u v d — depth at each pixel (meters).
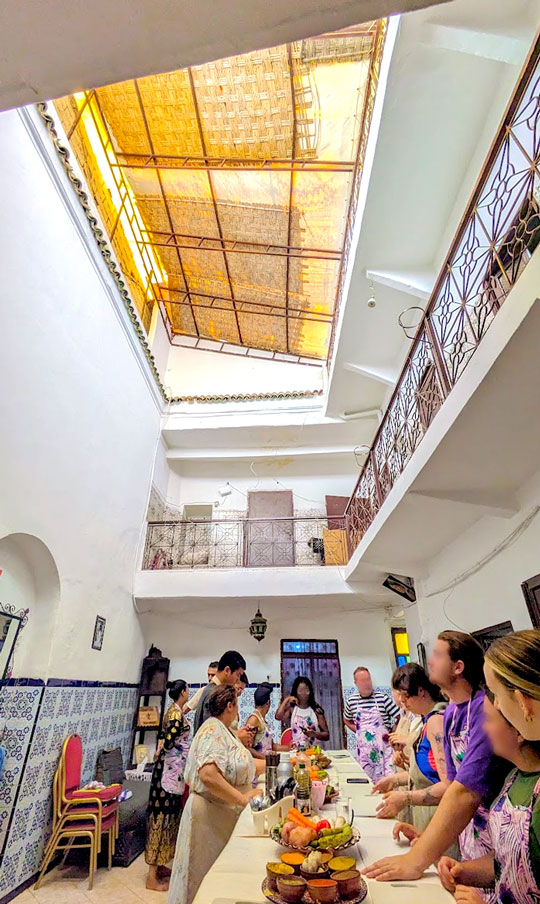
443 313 3.15
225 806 2.31
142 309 7.89
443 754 1.95
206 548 8.02
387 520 4.13
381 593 6.52
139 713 6.48
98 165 5.89
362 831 1.82
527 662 1.12
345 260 6.00
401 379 4.12
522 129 3.40
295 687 5.05
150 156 6.12
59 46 0.94
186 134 5.69
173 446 8.77
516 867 1.08
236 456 8.72
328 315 7.75
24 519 3.98
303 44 4.39
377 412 7.91
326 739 4.66
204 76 4.95
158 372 8.46
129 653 6.41
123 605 6.25
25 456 4.01
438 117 3.92
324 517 7.18
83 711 4.91
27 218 4.12
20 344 3.97
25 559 4.33
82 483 5.10
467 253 2.78
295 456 8.79
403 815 2.25
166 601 6.89
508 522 3.51
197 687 6.86
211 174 6.09
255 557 7.92
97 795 4.05
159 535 7.61
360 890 1.20
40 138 4.34
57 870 4.04
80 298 5.14
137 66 0.99
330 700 6.76
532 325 2.02
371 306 5.71
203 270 7.83
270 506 8.61
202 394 9.13
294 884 1.18
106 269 5.83
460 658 1.72
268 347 9.38
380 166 4.25
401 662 7.41
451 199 4.56
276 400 8.51
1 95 1.06
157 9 0.87
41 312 4.32
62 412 4.68
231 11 0.88
